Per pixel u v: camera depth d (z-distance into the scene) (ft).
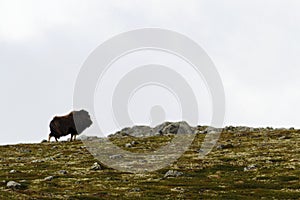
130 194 165.27
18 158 265.54
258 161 229.04
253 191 171.32
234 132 350.02
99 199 156.35
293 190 171.73
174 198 159.02
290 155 240.12
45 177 202.69
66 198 155.33
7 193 153.69
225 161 236.22
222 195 164.35
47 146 315.58
